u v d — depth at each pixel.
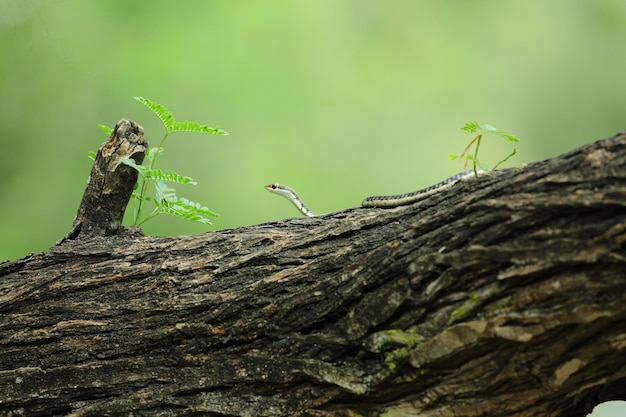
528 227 6.30
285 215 26.73
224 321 7.53
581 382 6.42
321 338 7.02
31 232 24.72
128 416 7.57
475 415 6.61
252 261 7.80
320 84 29.03
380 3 30.89
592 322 6.05
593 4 35.03
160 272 8.16
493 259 6.34
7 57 23.67
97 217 9.20
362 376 6.78
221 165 26.44
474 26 33.06
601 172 6.07
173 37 26.59
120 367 7.75
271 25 28.56
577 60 34.19
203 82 26.67
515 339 6.20
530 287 6.22
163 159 25.80
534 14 33.88
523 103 33.19
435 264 6.61
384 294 6.80
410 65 31.23
